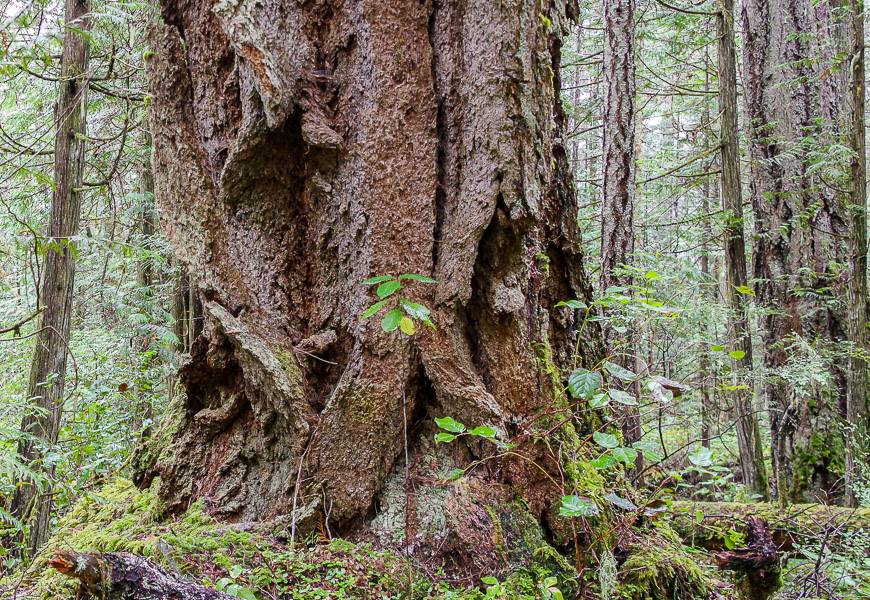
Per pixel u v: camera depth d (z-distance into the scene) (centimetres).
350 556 221
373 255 242
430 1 250
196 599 159
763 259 682
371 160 243
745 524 324
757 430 652
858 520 433
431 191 247
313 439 236
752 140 686
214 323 253
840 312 618
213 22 256
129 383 661
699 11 694
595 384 205
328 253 256
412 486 240
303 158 255
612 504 264
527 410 253
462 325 251
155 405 664
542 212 306
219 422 261
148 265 775
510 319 252
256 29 232
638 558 256
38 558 248
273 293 257
